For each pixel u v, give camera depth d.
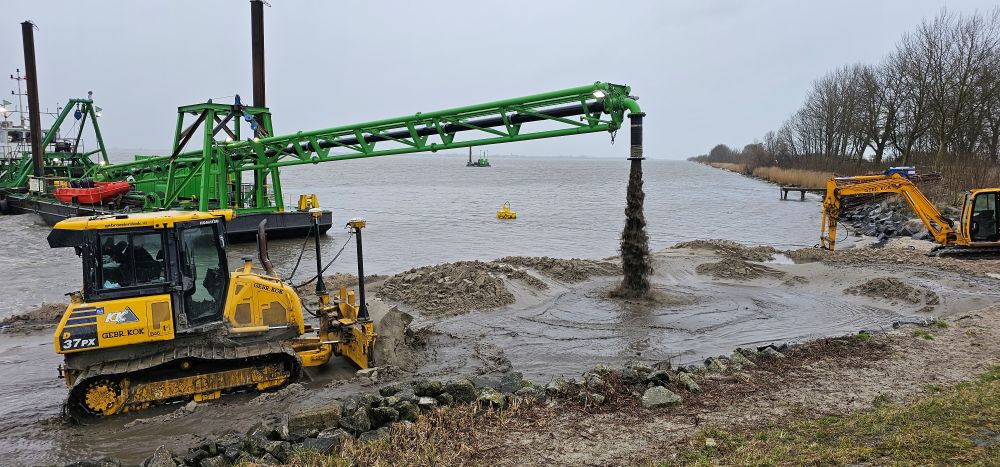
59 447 7.53
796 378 8.92
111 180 34.72
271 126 26.45
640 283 15.74
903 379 8.68
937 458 5.66
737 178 107.69
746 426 7.11
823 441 6.43
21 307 15.57
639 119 14.01
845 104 64.06
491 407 7.85
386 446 6.79
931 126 42.75
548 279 17.06
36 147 38.97
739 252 21.36
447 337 12.23
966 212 19.53
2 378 10.01
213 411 8.50
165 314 8.50
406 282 16.12
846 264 18.91
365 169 196.12
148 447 7.46
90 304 8.17
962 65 38.75
